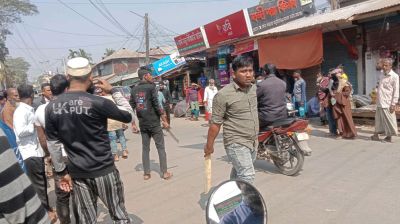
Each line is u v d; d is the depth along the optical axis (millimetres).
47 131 3354
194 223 4715
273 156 6551
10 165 1830
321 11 18438
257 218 3039
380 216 4461
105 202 3414
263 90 6398
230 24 16422
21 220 1855
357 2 14273
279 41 12805
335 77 9266
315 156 7648
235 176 4801
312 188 5660
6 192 1802
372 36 11688
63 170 3553
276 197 5387
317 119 12773
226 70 17219
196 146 9938
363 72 12164
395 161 6781
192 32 18891
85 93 3301
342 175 6191
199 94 18422
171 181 6680
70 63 3324
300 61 12234
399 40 11000
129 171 7711
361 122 10977
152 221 4887
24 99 5016
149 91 6715
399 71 11070
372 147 8062
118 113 3383
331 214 4625
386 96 8383
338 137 9453
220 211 2934
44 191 5121
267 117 6465
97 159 3289
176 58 20953
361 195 5195
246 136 4398
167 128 7023
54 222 5184
